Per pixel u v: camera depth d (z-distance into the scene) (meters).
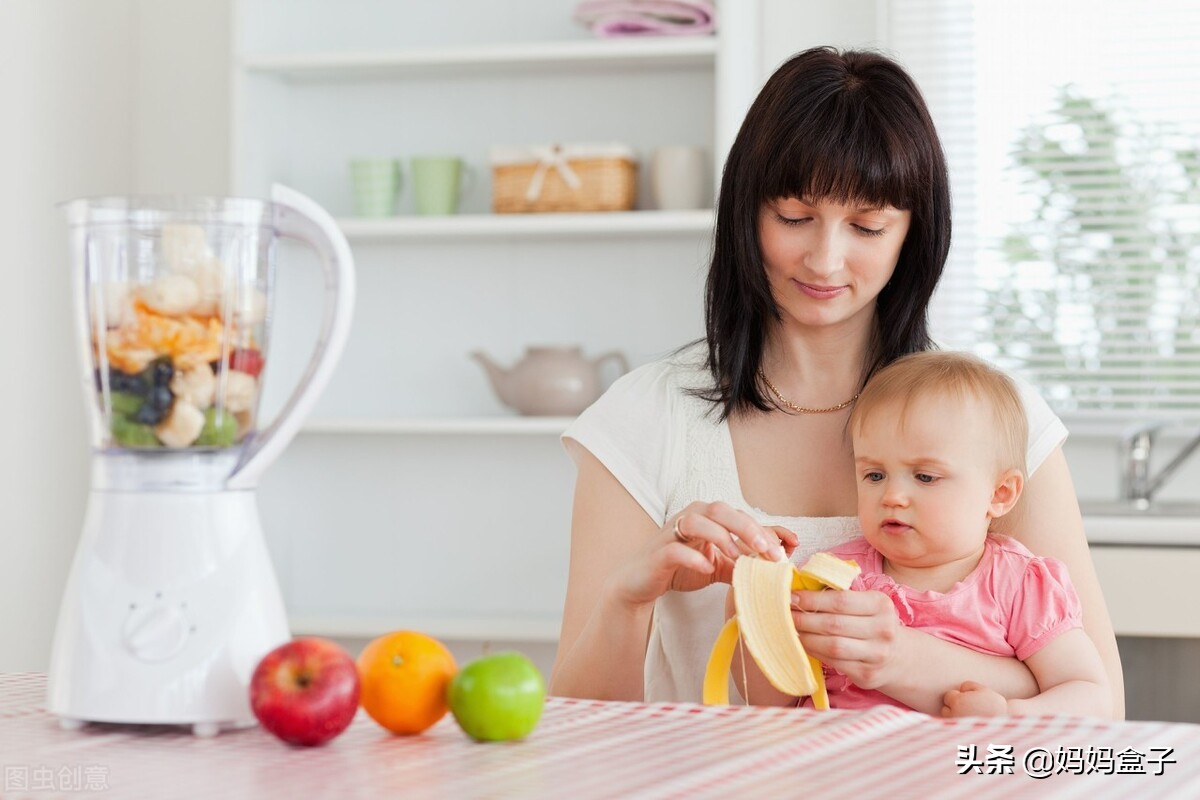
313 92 3.22
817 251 1.42
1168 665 2.51
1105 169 3.05
